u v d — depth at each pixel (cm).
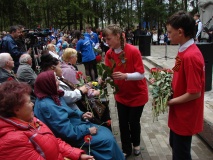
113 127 451
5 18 2581
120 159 274
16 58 553
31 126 184
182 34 202
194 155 343
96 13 2523
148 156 345
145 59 1034
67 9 2573
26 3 2486
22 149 167
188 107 210
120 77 291
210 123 348
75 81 394
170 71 237
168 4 2619
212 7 905
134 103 316
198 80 197
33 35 670
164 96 228
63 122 249
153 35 1997
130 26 2631
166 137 401
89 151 248
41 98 255
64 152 224
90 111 321
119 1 2575
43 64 347
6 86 178
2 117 174
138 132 336
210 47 488
